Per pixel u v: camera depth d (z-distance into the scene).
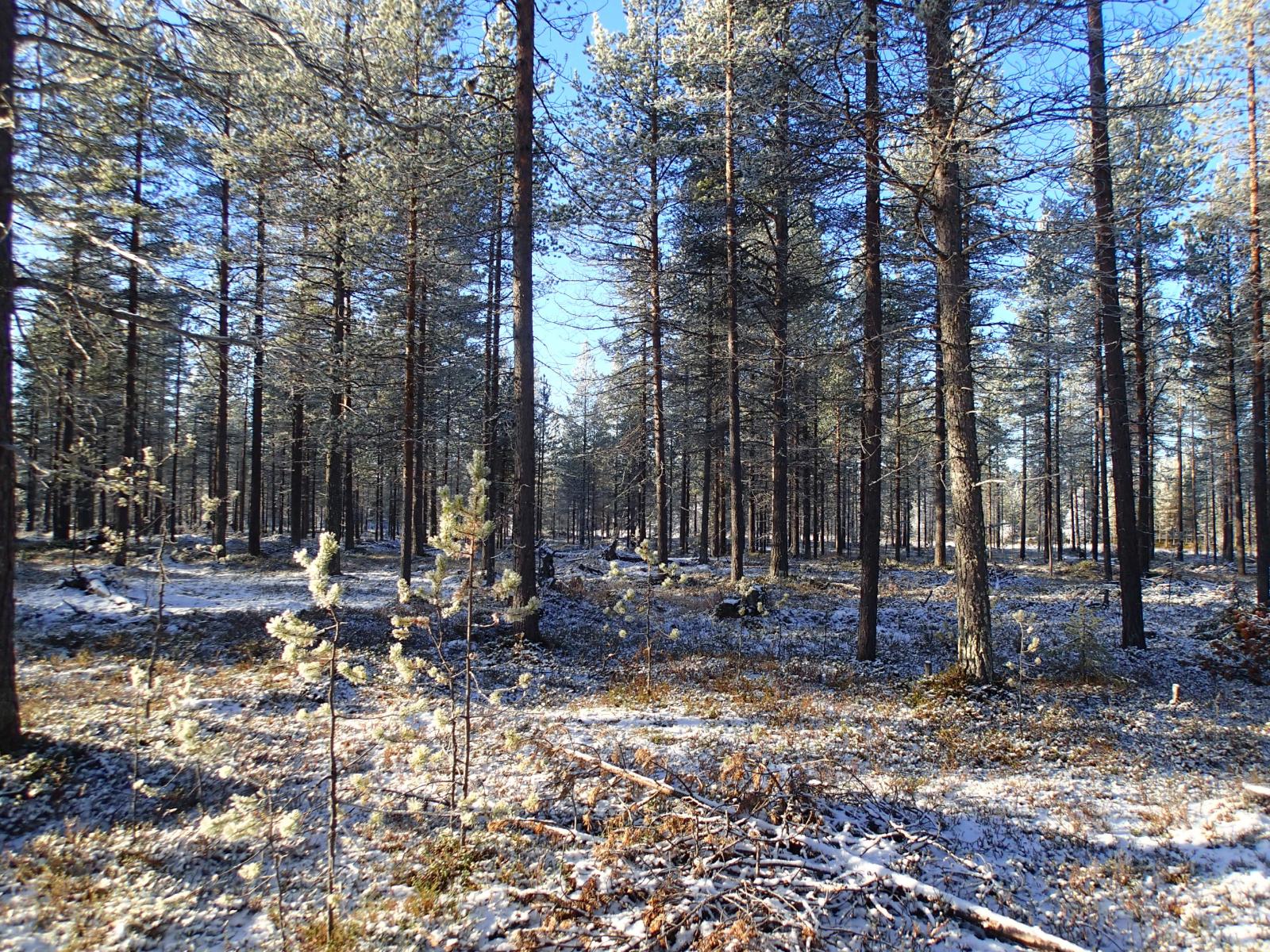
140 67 6.36
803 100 9.84
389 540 43.19
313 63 6.94
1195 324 22.22
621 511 54.44
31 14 6.20
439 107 12.49
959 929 4.55
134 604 13.42
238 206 17.22
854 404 23.36
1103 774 7.66
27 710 7.23
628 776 6.04
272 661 10.22
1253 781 7.38
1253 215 17.17
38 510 39.09
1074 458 42.28
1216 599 22.27
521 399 11.84
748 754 7.14
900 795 6.60
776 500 22.17
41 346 8.20
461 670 10.38
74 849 4.89
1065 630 13.83
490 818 5.19
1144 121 16.67
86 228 6.82
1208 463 48.50
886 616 17.06
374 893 4.59
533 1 11.46
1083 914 4.92
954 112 9.23
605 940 4.11
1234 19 16.12
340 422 18.92
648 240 20.30
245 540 32.56
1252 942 4.61
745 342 19.59
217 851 5.06
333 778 4.27
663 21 19.69
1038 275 10.93
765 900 4.40
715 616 15.86
